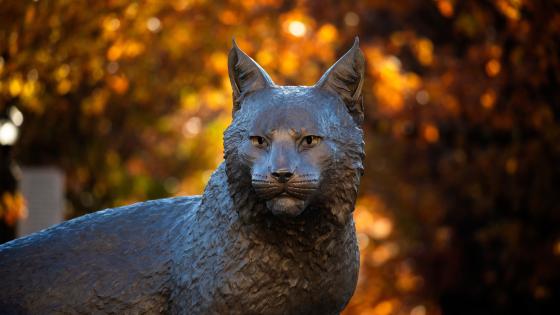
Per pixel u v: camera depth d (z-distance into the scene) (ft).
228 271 17.03
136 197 67.82
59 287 18.29
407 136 56.85
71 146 56.65
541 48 45.83
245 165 16.37
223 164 17.97
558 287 52.26
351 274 17.69
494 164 51.98
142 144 67.82
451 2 47.91
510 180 51.93
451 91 51.98
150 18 50.03
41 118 51.21
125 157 64.95
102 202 61.93
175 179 78.54
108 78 51.98
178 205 18.86
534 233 51.80
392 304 67.21
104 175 60.59
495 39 50.08
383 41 55.52
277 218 16.71
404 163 62.13
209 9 51.24
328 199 16.56
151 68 53.26
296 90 16.71
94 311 18.13
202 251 17.43
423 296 61.46
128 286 18.08
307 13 54.70
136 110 59.00
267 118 16.17
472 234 57.21
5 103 46.16
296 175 15.81
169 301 17.92
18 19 43.34
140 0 47.88
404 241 65.36
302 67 54.49
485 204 53.72
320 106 16.44
